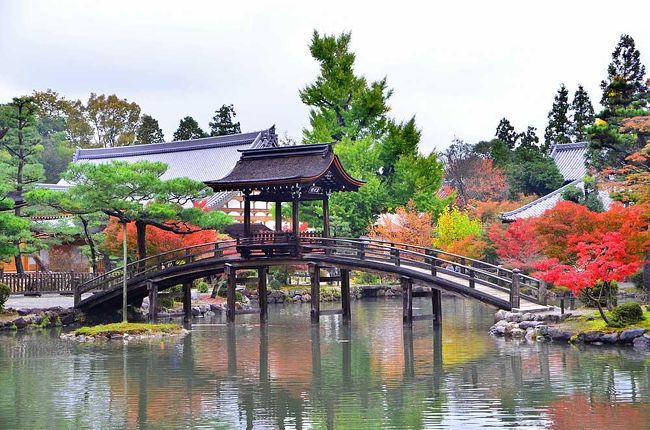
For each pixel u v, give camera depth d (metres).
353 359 33.00
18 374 30.20
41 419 23.05
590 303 38.78
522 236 48.75
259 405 24.56
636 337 32.94
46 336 41.50
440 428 21.12
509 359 31.22
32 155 55.25
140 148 85.56
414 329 43.00
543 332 35.72
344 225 67.50
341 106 73.81
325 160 44.16
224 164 77.81
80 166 44.56
